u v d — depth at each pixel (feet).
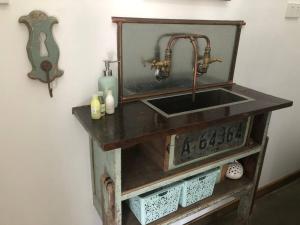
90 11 3.32
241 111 3.58
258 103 3.89
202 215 5.65
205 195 4.28
